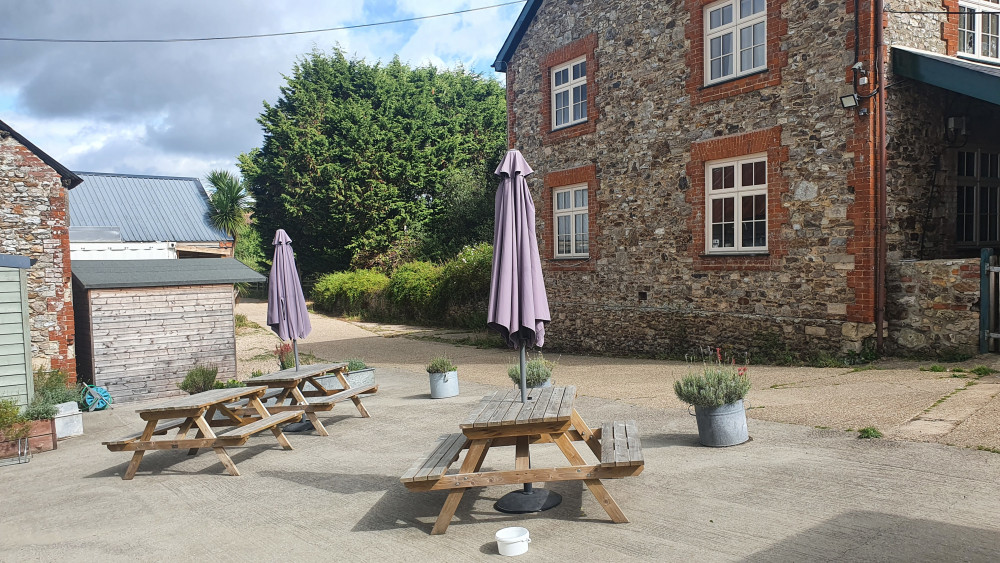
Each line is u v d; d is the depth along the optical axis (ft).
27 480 24.13
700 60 41.06
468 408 29.89
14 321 32.12
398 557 13.69
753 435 20.76
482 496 17.35
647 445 20.89
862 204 32.73
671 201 43.39
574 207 52.70
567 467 14.47
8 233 40.06
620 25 46.73
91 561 15.11
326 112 118.42
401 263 109.91
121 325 44.16
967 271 30.27
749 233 39.01
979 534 12.26
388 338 70.90
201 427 22.08
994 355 29.19
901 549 11.93
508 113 59.00
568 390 18.08
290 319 30.50
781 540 12.76
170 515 18.07
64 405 32.76
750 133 38.01
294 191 116.98
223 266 50.21
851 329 33.32
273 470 21.95
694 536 13.37
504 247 16.17
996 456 16.44
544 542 13.79
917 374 28.02
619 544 13.34
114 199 80.07
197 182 87.56
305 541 15.08
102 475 23.68
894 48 33.30
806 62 35.14
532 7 54.54
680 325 42.96
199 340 46.68
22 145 40.45
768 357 37.27
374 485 19.08
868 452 17.76
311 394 31.91
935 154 35.47
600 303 49.55
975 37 38.17
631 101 46.09
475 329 71.56
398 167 117.39
